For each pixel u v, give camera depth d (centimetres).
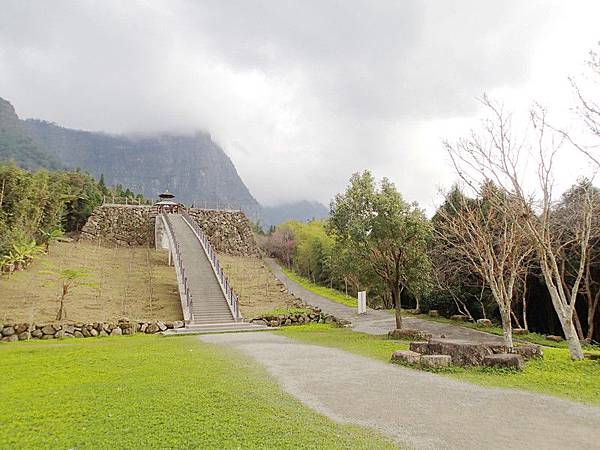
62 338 1759
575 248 2103
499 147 2555
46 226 3762
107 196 5828
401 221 1878
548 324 2680
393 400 782
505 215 1543
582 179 1973
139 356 1213
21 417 664
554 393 859
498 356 1108
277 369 1050
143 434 594
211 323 2155
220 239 4847
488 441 585
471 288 2784
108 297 2456
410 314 3155
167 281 2922
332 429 622
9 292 2217
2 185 3161
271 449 545
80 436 586
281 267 6606
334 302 3791
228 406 720
